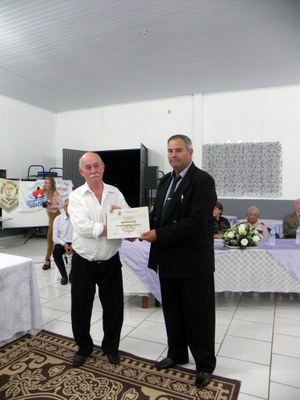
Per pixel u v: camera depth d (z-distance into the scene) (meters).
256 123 6.05
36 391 1.71
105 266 1.91
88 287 1.92
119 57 4.72
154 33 4.00
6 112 6.67
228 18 3.64
